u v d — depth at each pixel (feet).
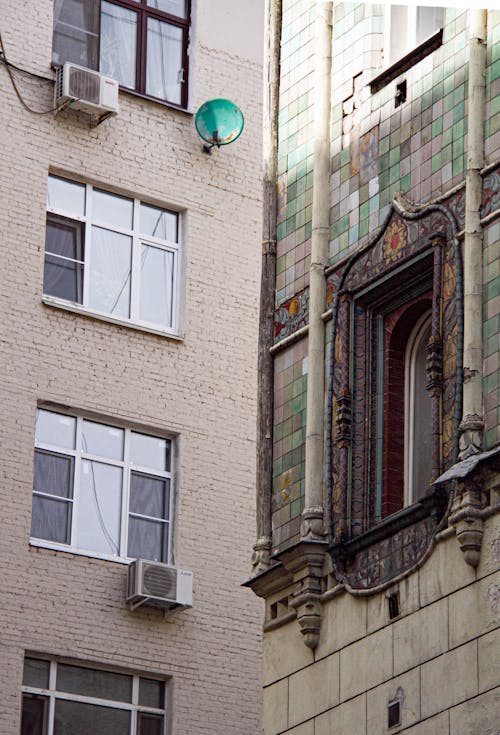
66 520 119.03
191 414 124.57
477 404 85.25
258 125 133.59
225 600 122.01
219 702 119.85
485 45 90.63
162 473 123.34
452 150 90.94
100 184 126.52
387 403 92.48
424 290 91.76
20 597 115.44
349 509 91.09
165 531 122.31
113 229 126.52
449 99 91.97
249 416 126.41
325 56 100.68
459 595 83.25
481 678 81.00
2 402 118.32
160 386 124.06
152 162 128.57
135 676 118.73
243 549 123.44
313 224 97.81
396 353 93.35
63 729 115.34
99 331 123.03
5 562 115.55
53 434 120.37
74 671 116.78
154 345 124.67
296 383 96.89
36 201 123.34
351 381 93.25
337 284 95.61
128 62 130.93
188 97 131.95
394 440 92.12
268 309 99.91
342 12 101.09
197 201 129.59
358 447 92.17
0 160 123.03
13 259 121.39
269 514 96.27
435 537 84.94
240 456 125.29
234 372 126.93
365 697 87.04
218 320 127.54
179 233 128.98
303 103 101.81
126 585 119.03
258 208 131.54
